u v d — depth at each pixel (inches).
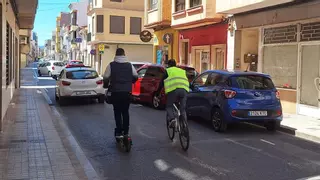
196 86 424.2
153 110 541.3
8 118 427.2
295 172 244.7
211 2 677.3
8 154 267.7
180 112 318.0
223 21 673.0
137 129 390.0
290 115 495.8
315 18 460.4
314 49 475.5
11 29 587.5
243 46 632.4
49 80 1235.2
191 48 802.2
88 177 230.5
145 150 301.1
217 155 287.0
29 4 599.8
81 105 594.6
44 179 214.4
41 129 363.3
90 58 1854.1
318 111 469.4
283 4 512.7
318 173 242.7
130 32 1577.3
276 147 318.3
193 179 229.0
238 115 364.2
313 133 362.0
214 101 383.6
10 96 583.2
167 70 325.7
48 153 272.2
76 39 1914.4
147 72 583.5
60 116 479.8
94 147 311.0
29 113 468.4
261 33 573.3
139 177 233.0
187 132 294.2
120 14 1556.3
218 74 397.1
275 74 549.3
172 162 266.7
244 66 631.8
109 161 269.3
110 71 288.5
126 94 289.1
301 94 500.1
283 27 528.7
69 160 255.1
